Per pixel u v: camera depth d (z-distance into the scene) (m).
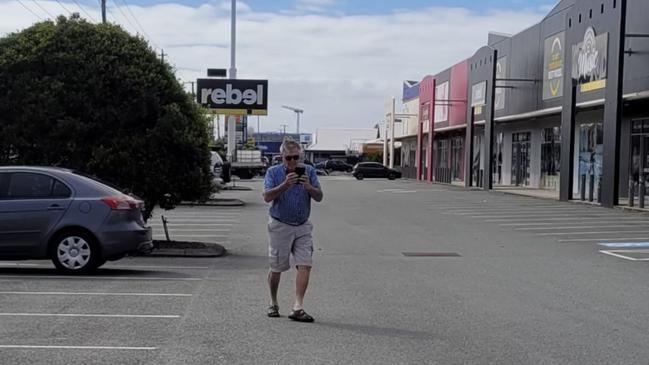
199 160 15.85
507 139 47.72
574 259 14.57
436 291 10.70
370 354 7.02
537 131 42.62
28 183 11.82
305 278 8.46
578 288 11.05
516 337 7.79
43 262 13.51
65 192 11.82
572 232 19.59
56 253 11.70
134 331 7.82
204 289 10.61
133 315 8.64
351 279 11.80
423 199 33.88
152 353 6.94
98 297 9.76
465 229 20.61
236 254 15.45
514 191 39.53
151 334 7.69
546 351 7.21
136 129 15.52
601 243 17.28
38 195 11.77
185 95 16.11
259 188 44.38
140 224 12.22
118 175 15.18
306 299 9.91
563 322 8.57
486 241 17.77
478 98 44.88
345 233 19.61
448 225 21.77
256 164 61.19
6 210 11.60
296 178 8.29
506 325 8.38
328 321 8.48
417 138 68.31
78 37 15.36
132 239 11.85
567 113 31.56
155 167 15.29
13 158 15.17
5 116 14.99
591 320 8.70
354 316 8.79
